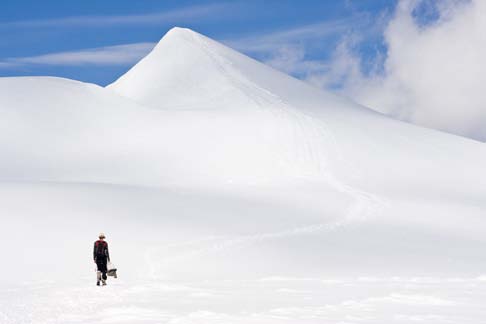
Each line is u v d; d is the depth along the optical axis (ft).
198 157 213.25
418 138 270.05
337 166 212.02
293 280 63.57
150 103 297.74
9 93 254.27
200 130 235.81
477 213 168.86
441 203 179.93
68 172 197.98
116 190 140.36
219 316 35.94
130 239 97.96
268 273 77.92
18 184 134.82
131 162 207.62
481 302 44.27
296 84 351.05
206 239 102.89
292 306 41.88
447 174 224.74
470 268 88.07
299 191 175.42
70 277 75.10
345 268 84.94
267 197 162.30
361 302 43.73
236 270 80.12
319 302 44.29
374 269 84.23
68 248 90.94
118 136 230.89
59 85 272.72
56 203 118.32
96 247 62.64
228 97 291.38
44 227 101.09
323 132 245.04
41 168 200.03
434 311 39.45
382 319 35.68
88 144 222.69
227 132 233.96
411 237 124.26
